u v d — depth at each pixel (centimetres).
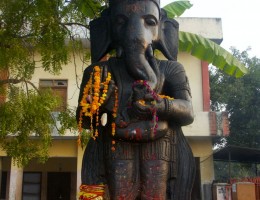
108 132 359
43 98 741
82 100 353
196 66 1579
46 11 609
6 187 1778
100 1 677
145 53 367
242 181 1373
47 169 1886
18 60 674
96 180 366
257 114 1909
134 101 339
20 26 620
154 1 381
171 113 346
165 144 359
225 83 1973
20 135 748
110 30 397
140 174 353
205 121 1474
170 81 377
